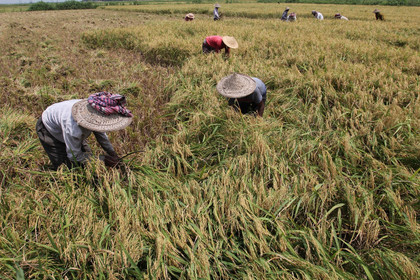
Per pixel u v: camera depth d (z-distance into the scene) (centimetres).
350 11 2750
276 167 331
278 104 519
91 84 635
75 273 232
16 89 592
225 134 413
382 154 384
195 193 306
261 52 846
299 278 221
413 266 221
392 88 530
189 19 1825
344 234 288
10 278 217
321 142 385
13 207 274
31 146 392
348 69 636
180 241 248
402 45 1051
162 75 731
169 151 391
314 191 295
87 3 4225
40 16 2622
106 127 262
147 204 280
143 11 3158
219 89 398
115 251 230
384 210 305
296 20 1772
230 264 238
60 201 285
